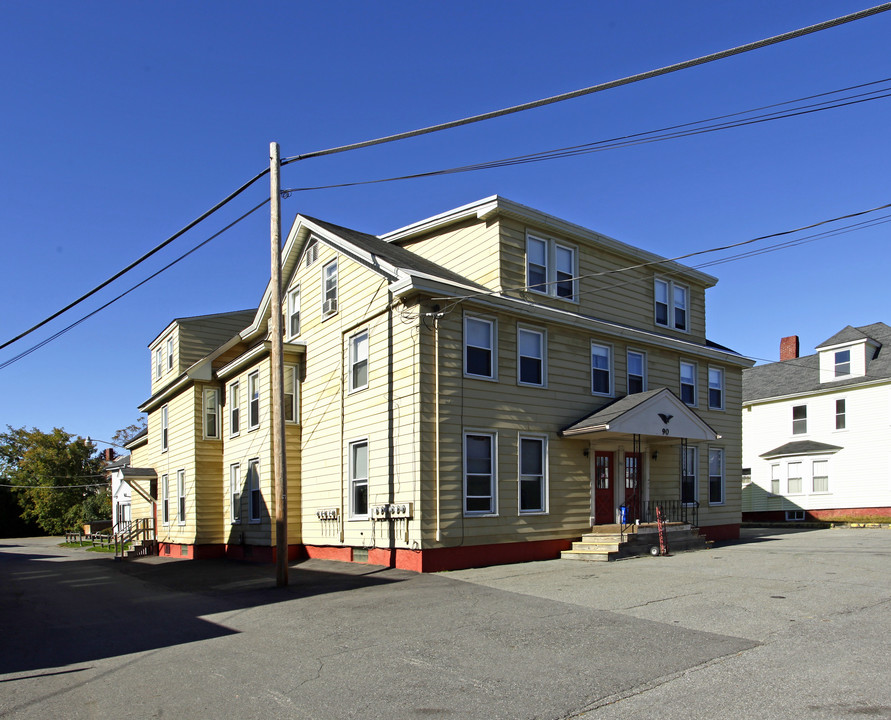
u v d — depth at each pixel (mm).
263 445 20984
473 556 15781
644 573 13836
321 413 19578
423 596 11938
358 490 17734
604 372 19641
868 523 30234
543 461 17594
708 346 23703
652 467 20375
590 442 18656
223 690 7012
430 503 15305
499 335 17078
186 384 25625
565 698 6461
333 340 19188
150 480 30297
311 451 19922
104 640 9789
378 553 16500
